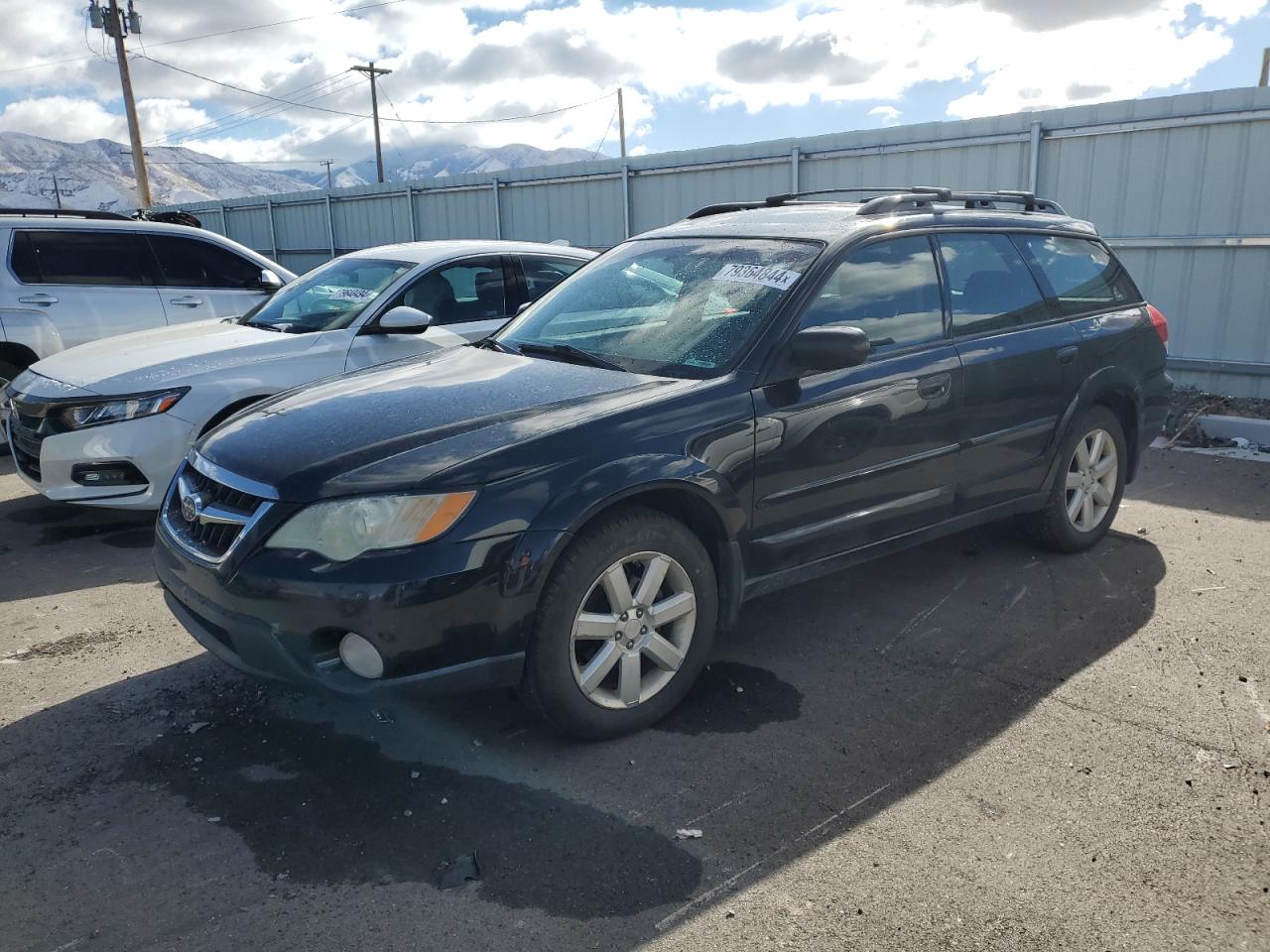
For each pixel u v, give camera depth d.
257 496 3.00
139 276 7.97
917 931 2.33
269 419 3.43
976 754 3.12
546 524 2.92
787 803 2.87
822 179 10.84
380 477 2.88
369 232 17.88
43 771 3.11
